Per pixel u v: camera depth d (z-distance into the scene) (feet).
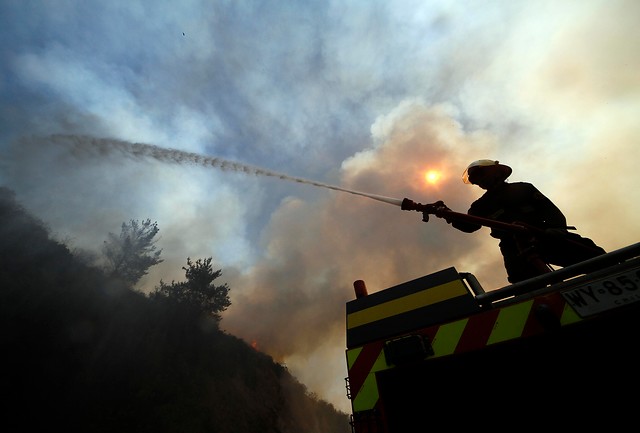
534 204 8.68
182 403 74.54
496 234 9.16
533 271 7.89
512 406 4.16
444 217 8.60
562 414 3.87
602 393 3.73
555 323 4.14
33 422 49.55
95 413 57.67
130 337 82.12
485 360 4.53
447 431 4.39
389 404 4.89
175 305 109.70
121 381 68.03
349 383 5.40
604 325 3.97
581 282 4.30
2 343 54.19
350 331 6.16
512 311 4.65
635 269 4.00
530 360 4.26
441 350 4.86
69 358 62.54
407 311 5.71
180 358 91.20
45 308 67.10
